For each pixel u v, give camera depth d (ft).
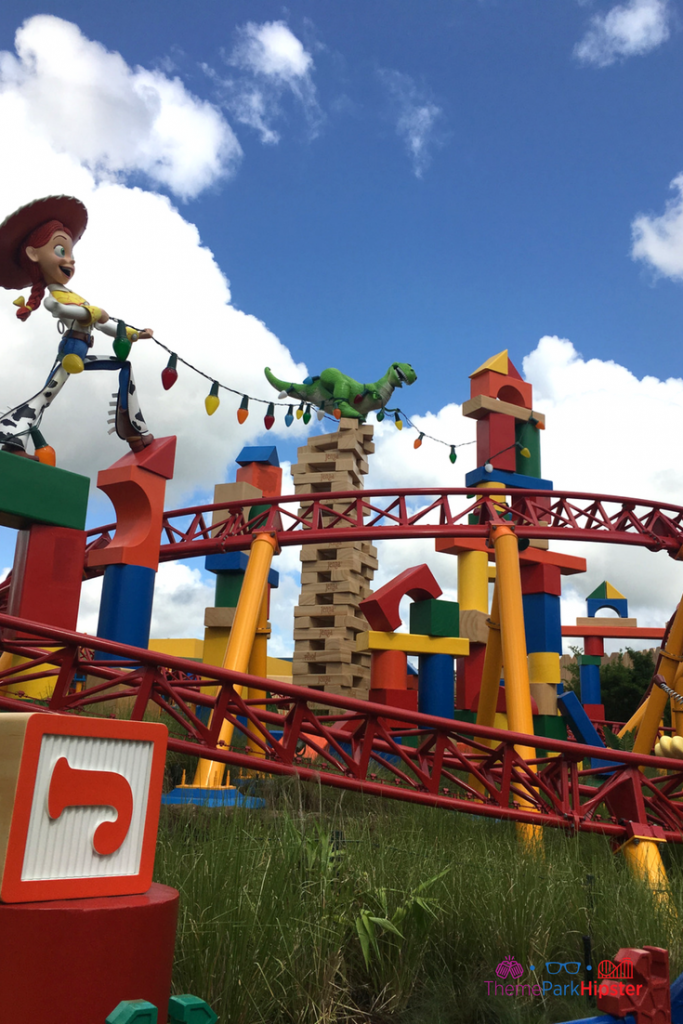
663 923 23.18
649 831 35.09
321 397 82.38
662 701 51.65
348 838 24.70
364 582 77.87
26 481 41.86
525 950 20.44
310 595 75.72
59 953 9.50
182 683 36.94
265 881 18.54
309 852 20.34
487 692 57.00
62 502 43.24
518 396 88.69
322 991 17.03
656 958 13.70
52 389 45.50
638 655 148.87
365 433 81.46
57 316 43.60
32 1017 9.20
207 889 17.61
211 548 64.28
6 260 43.78
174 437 53.36
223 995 15.56
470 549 82.64
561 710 59.72
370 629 69.46
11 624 29.09
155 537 51.29
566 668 159.22
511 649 48.91
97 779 10.86
